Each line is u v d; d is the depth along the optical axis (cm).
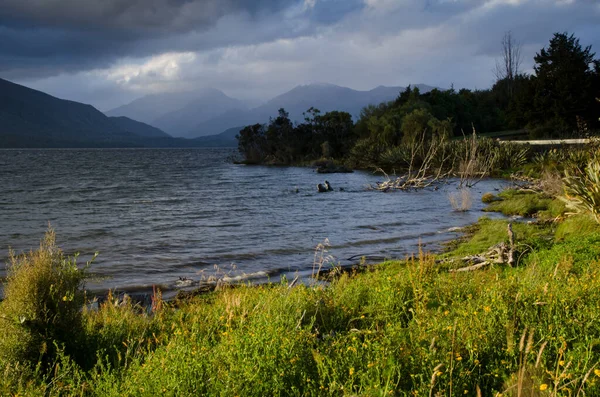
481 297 748
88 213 2731
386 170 5653
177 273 1441
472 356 509
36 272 639
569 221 1566
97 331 721
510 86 8481
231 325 704
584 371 453
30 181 5103
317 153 7806
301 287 899
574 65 5484
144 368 511
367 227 2211
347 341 611
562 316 619
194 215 2644
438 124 5900
